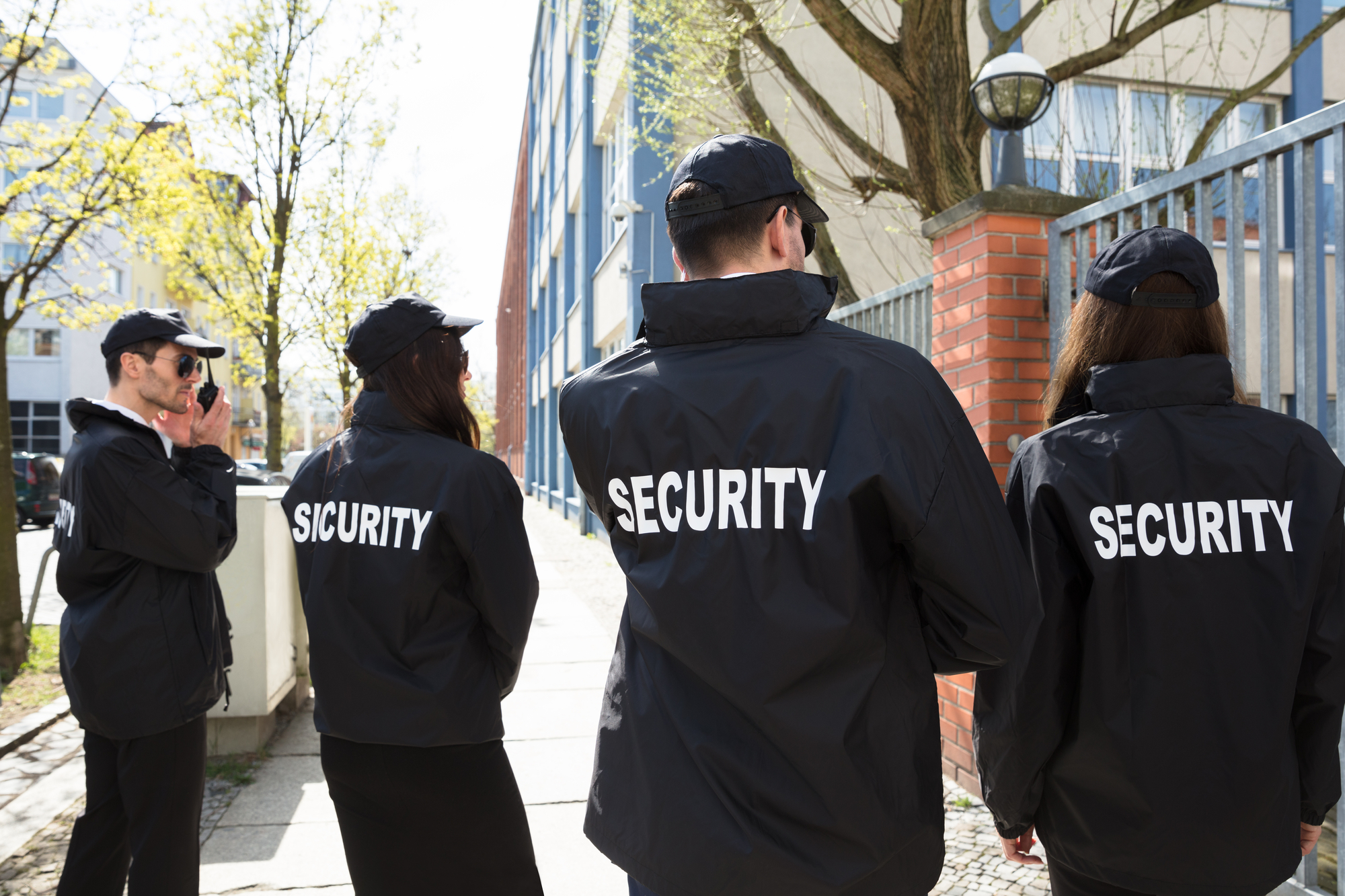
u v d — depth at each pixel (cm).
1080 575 136
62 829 329
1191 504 130
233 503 229
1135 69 761
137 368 227
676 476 111
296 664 472
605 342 1407
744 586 105
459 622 182
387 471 179
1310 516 127
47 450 3072
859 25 493
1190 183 249
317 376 1506
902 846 104
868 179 604
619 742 117
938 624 109
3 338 544
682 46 581
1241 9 899
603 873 287
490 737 180
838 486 102
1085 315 149
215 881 280
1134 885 130
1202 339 141
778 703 102
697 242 123
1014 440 323
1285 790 125
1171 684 127
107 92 583
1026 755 138
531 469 2712
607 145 1402
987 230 326
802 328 113
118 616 212
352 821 180
